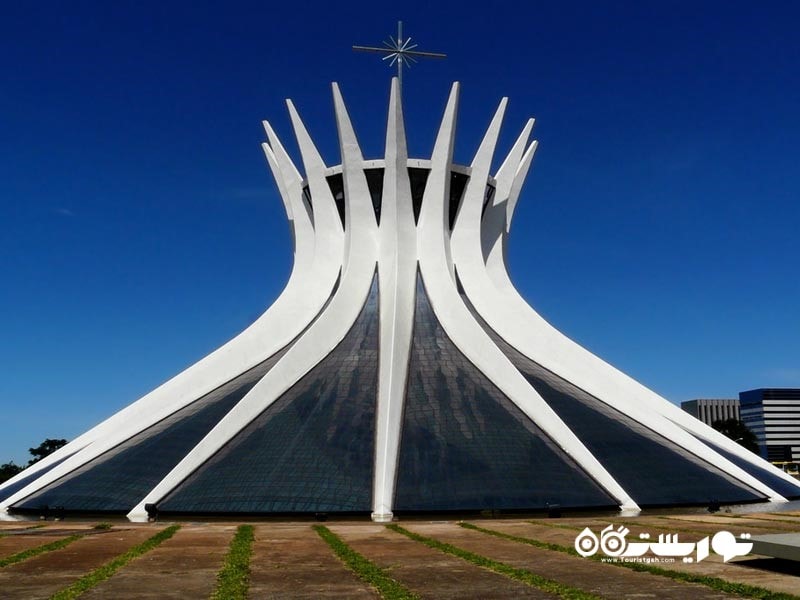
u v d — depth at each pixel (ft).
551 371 123.13
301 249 136.46
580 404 115.14
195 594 47.73
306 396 111.45
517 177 141.08
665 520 87.20
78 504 100.12
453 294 124.88
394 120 126.00
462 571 54.95
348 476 96.68
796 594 46.06
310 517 91.40
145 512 93.86
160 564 58.44
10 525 88.94
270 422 107.04
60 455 122.93
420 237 131.34
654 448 110.11
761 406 519.19
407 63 139.23
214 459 101.86
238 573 53.52
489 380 114.93
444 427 104.99
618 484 99.55
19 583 51.60
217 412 111.96
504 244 139.33
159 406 120.47
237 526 84.17
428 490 94.84
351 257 129.08
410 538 73.05
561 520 87.71
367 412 108.27
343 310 124.47
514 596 46.75
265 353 127.65
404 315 121.39
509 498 94.27
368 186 133.39
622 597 46.21
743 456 122.93
